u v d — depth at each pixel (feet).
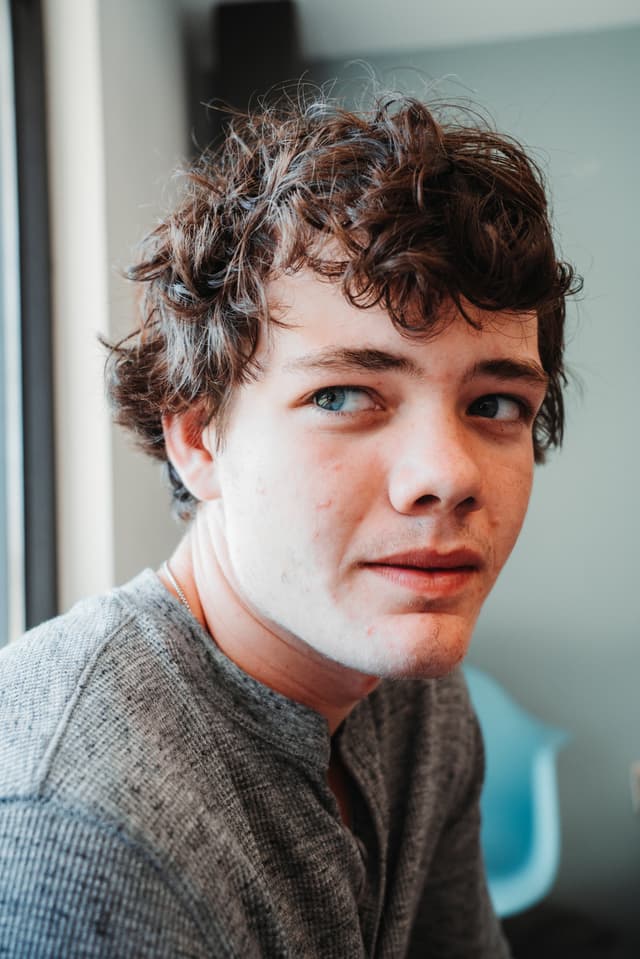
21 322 4.74
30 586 4.70
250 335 1.82
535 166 2.12
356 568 1.75
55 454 4.82
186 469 2.11
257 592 1.86
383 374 1.70
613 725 7.31
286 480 1.77
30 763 1.52
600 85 7.47
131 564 5.19
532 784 6.46
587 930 7.05
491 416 1.86
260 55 7.13
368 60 7.72
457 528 1.73
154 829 1.52
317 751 2.01
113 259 4.99
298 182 1.81
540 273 1.81
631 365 7.38
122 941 1.39
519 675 7.42
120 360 2.41
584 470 7.41
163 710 1.79
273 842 1.91
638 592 7.34
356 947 2.03
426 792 2.62
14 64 4.78
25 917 1.35
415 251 1.64
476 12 7.13
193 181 2.21
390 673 1.75
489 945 3.12
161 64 6.44
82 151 4.86
